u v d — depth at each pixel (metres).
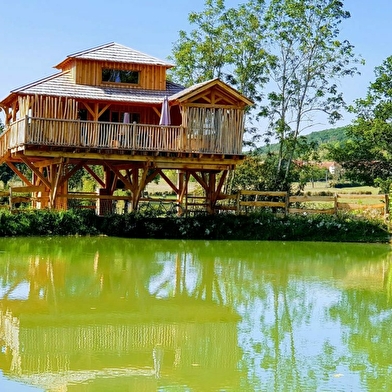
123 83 29.94
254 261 21.73
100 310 14.07
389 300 15.81
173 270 19.28
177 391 9.54
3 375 10.03
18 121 27.00
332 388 9.69
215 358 11.09
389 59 38.94
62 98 28.20
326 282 18.12
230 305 14.97
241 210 31.86
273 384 9.88
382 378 10.15
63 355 11.05
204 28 39.31
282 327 13.14
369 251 25.28
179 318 13.69
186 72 39.94
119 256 21.56
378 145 38.38
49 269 18.47
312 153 40.16
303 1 37.97
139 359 10.97
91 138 26.44
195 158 27.67
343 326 13.29
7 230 25.48
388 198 29.48
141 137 27.00
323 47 38.12
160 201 29.09
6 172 55.69
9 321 12.95
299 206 34.50
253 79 39.19
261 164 39.19
